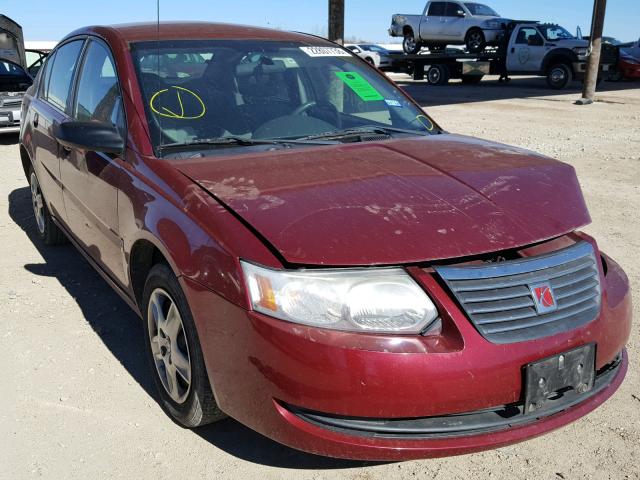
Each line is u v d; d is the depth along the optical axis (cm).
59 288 475
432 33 2645
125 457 290
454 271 245
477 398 238
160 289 300
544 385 247
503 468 286
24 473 279
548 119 1507
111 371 361
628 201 734
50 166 469
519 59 2439
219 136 341
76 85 434
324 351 232
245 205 264
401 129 389
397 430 239
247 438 304
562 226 278
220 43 389
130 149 333
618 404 335
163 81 355
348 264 239
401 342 235
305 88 389
